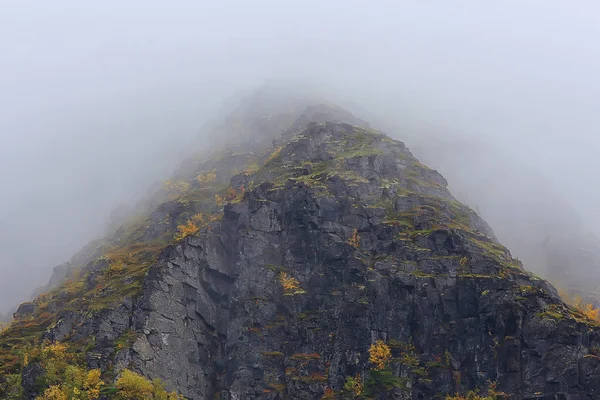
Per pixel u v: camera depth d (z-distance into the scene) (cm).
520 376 18888
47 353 19025
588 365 18250
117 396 17688
